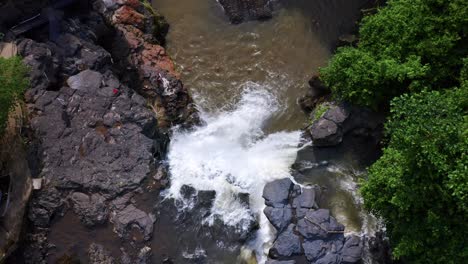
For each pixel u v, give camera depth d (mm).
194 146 20984
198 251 18406
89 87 20188
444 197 14758
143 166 19266
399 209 15617
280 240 18047
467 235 14992
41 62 19812
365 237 18484
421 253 15797
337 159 20281
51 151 18812
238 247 18609
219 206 19141
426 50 17906
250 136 21344
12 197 17125
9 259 17203
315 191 19500
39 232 17859
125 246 18125
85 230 18172
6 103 16562
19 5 20375
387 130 16469
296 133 21312
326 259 17750
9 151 17641
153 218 18656
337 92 20031
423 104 15352
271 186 19094
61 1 21406
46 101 19453
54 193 18266
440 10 17984
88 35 21547
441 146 14586
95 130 19594
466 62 17047
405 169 15383
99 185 18703
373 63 18594
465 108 16078
